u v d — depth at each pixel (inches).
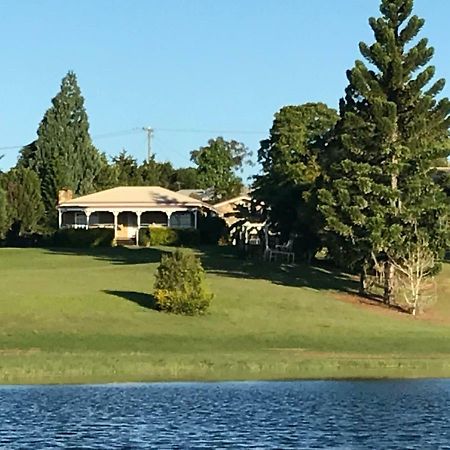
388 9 2225.6
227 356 1544.0
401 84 2240.4
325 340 1747.0
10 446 922.1
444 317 2139.5
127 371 1421.0
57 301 1953.7
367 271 2295.8
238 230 3142.2
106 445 925.2
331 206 2202.3
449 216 2206.0
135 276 2378.2
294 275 2493.8
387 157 2230.6
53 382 1334.9
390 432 992.2
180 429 1001.5
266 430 996.6
